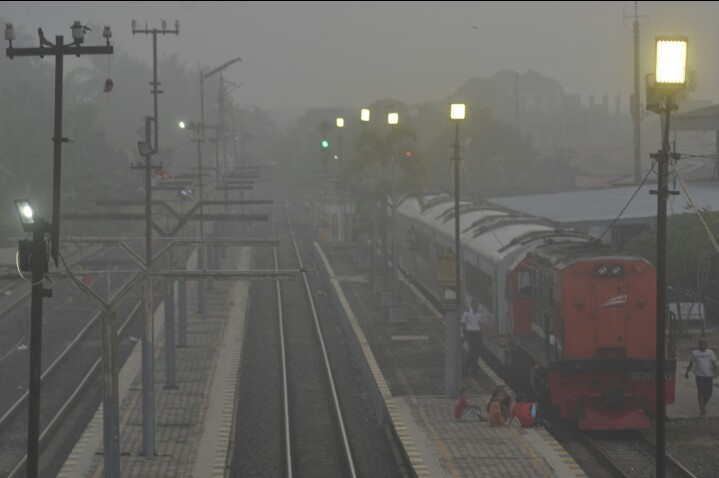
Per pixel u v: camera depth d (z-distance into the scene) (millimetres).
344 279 101812
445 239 73062
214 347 66188
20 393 53156
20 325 71000
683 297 69438
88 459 39281
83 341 68875
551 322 44906
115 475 35156
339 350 71375
